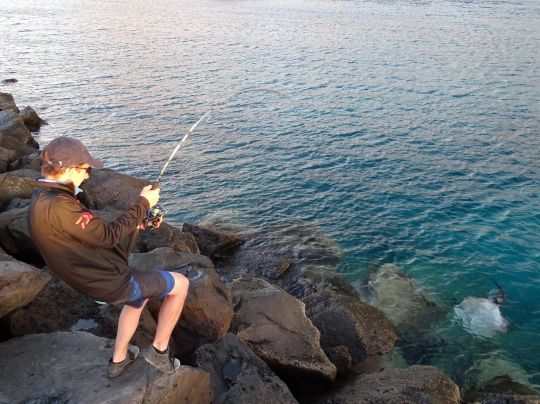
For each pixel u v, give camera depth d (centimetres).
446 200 1711
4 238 932
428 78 3203
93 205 1332
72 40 4538
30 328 665
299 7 7206
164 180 1869
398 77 3247
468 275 1313
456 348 1057
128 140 2264
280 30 5216
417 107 2659
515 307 1193
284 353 863
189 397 515
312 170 1948
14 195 1206
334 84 3112
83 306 762
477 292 1247
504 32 4759
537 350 1059
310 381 873
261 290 1012
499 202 1694
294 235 1499
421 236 1501
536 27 5016
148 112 2638
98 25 5441
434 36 4647
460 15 5944
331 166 1981
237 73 3403
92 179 1388
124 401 457
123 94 2948
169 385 484
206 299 824
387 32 4925
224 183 1848
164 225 1239
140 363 502
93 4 7350
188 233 1272
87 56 3891
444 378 848
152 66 3606
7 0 7525
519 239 1480
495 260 1379
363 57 3834
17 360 518
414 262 1372
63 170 369
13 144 1927
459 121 2442
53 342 547
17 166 1628
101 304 775
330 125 2425
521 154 2062
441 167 1958
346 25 5441
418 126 2389
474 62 3597
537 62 3556
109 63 3691
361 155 2080
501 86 3003
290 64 3644
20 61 3694
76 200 381
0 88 3036
